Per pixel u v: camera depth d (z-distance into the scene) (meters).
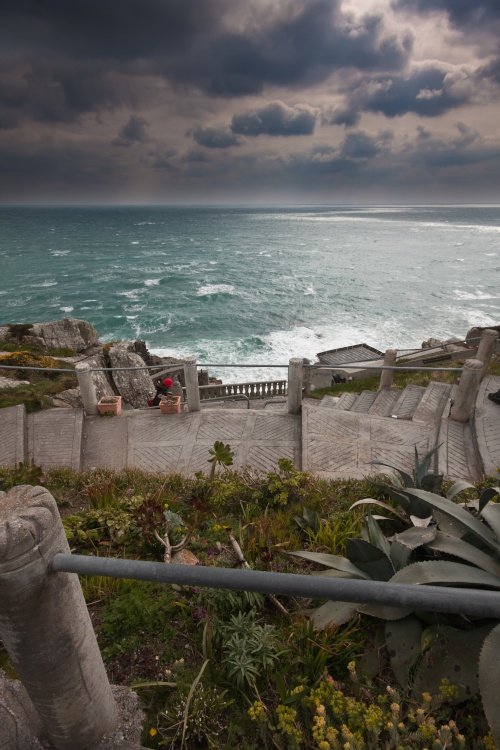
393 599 1.23
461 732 2.47
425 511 4.48
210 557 4.20
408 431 8.12
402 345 40.97
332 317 51.00
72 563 1.52
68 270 84.75
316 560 3.57
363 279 73.88
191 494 5.65
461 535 3.93
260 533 4.41
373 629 3.25
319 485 5.74
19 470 5.83
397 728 2.33
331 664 2.95
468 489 5.59
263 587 1.31
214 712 2.63
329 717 2.50
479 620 2.99
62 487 6.32
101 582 3.75
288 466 5.82
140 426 9.16
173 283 72.00
